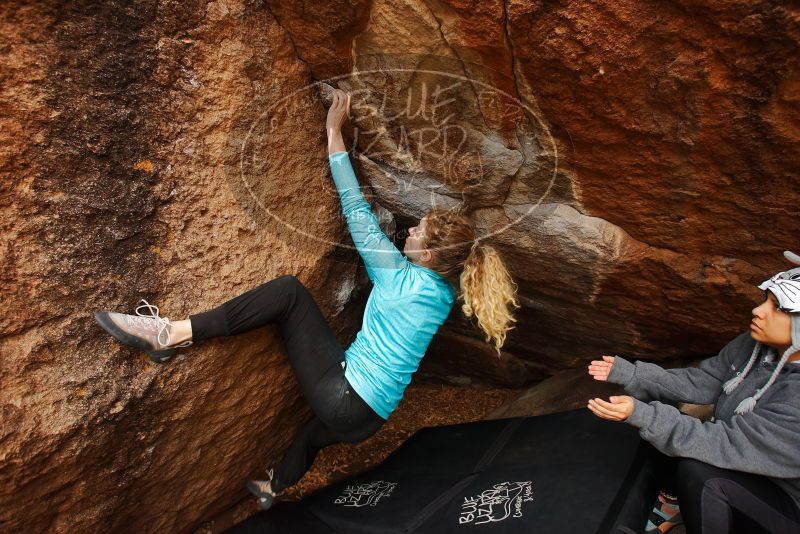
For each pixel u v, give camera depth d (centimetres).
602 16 154
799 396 171
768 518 171
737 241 210
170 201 183
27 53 151
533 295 286
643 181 199
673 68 160
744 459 173
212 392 206
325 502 242
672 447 181
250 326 198
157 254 183
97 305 171
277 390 236
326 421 213
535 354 340
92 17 158
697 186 193
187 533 251
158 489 211
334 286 245
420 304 210
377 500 235
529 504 204
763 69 152
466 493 224
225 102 188
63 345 166
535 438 253
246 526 237
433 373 378
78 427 169
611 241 226
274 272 211
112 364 175
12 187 154
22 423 158
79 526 187
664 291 243
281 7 187
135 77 169
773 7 139
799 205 187
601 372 218
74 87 159
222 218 195
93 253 170
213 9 178
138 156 175
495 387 373
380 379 209
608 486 201
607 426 241
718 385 207
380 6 176
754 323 182
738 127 168
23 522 171
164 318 180
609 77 167
